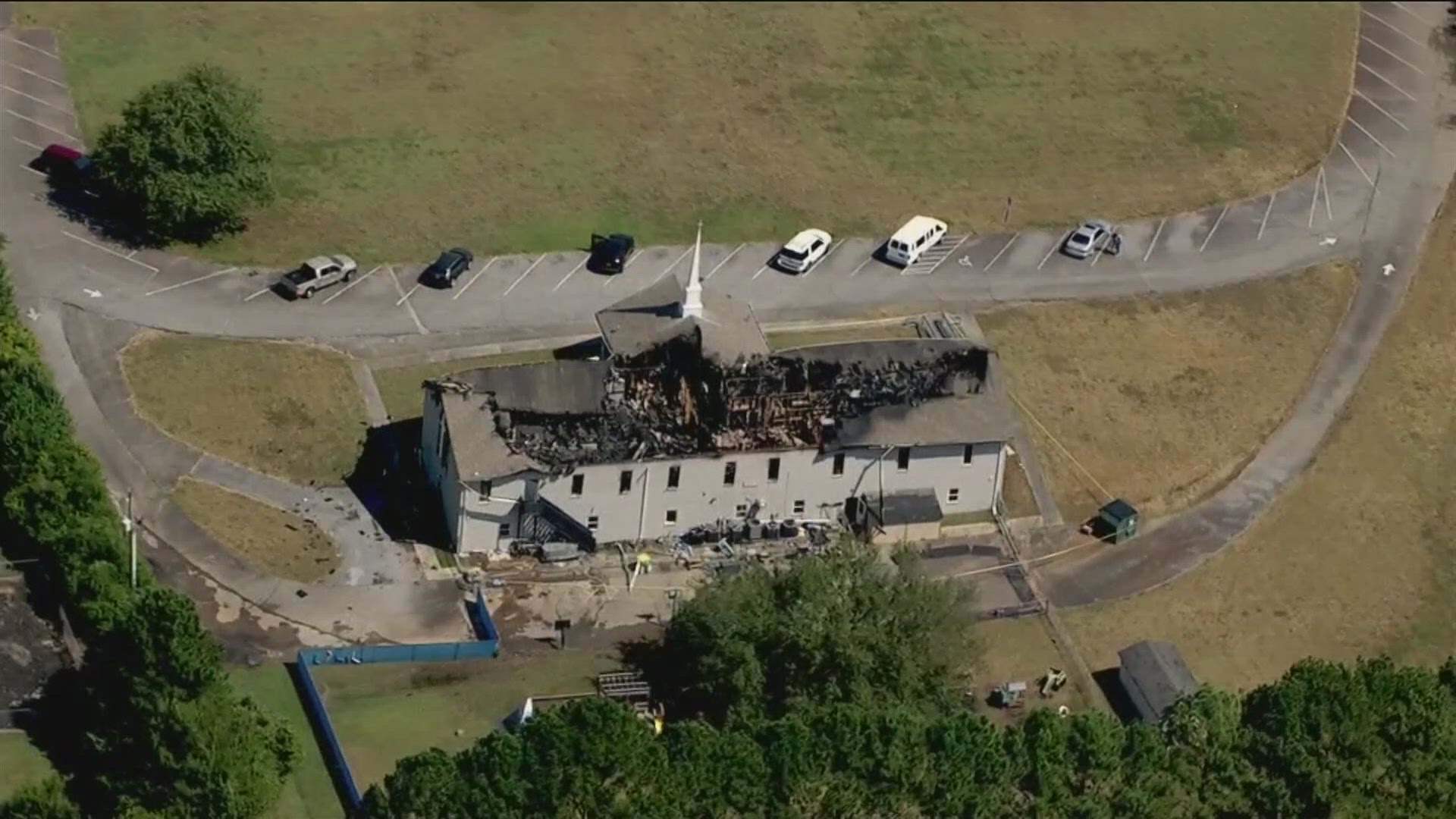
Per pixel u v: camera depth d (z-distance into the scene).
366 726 121.31
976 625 131.12
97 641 120.00
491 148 171.62
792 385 139.75
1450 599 138.25
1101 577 137.88
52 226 156.25
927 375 141.88
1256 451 148.50
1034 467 145.00
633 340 141.50
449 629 129.38
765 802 110.69
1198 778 115.19
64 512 125.88
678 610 127.56
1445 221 171.38
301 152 168.12
